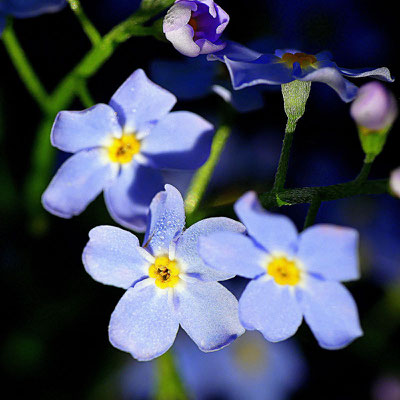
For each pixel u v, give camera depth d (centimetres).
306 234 7
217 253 7
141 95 7
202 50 7
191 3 7
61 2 8
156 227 7
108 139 7
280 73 7
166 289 7
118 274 7
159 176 7
